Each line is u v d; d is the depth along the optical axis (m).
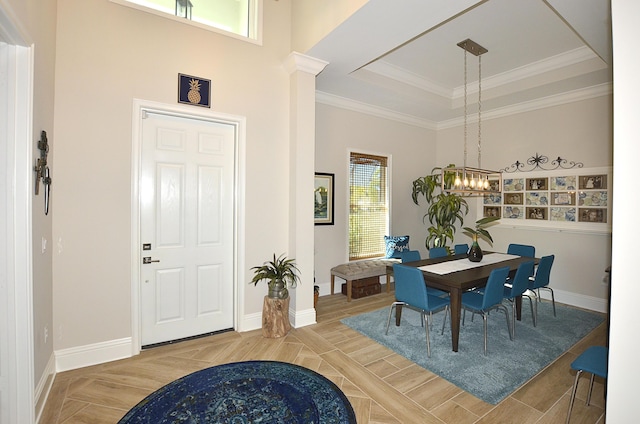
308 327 3.52
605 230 4.05
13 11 1.58
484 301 2.85
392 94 4.64
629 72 1.11
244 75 3.33
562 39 3.56
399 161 5.61
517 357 2.84
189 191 3.16
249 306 3.42
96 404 2.15
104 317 2.70
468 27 3.34
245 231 3.36
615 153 1.14
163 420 1.98
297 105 3.49
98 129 2.63
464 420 2.04
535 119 4.72
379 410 2.12
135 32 2.78
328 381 2.45
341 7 2.80
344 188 4.98
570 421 2.03
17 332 1.83
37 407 2.02
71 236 2.55
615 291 1.14
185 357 2.80
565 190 4.41
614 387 1.15
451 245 5.80
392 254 5.25
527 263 3.18
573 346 3.08
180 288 3.14
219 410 2.09
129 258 2.80
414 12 2.63
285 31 3.60
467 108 5.15
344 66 3.70
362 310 4.09
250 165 3.38
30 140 1.87
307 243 3.59
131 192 2.79
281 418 2.02
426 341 3.07
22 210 1.84
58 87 2.47
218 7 3.37
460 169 3.62
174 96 2.95
